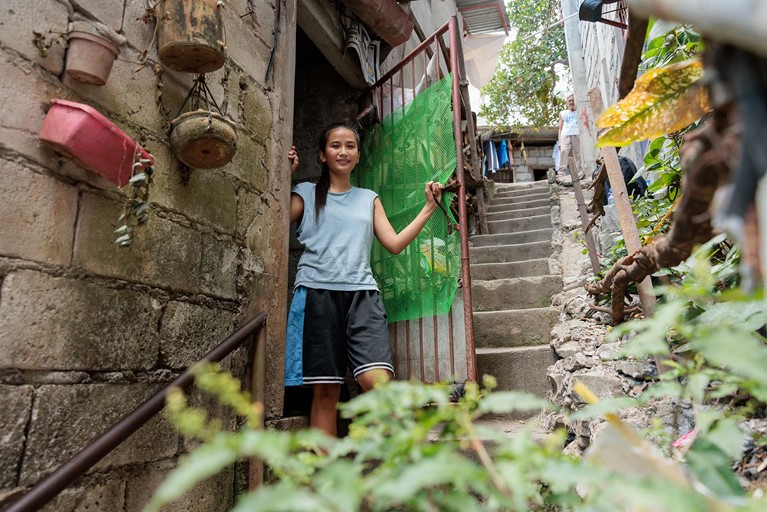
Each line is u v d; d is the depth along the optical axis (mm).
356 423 636
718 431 790
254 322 2111
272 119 2510
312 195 2770
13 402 1304
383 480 536
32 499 1215
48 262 1409
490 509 554
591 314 3064
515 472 524
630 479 498
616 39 5254
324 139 2818
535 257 4863
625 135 1079
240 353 2158
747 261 502
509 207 6797
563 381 2484
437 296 2953
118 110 1665
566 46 9242
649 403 1728
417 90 3414
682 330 670
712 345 572
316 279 2553
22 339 1328
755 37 431
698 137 625
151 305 1740
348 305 2561
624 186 2324
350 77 3523
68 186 1480
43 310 1387
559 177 7816
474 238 5469
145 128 1765
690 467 836
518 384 3107
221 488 1990
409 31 3346
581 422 1990
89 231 1535
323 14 3133
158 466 1727
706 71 568
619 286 2299
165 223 1821
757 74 490
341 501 472
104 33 1491
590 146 8078
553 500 761
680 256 960
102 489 1531
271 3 2600
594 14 3004
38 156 1397
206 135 1751
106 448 1398
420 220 2668
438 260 2977
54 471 1340
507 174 12320
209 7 1702
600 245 3879
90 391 1510
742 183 481
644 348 704
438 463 490
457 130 2965
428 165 3133
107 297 1580
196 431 562
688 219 762
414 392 656
